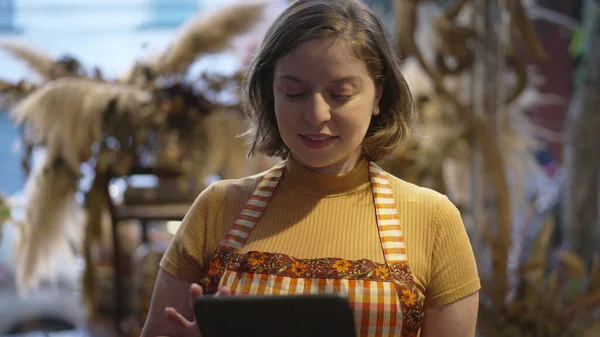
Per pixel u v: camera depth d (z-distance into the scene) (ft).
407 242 4.02
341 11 3.85
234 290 3.92
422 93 9.70
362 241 4.00
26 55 9.24
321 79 3.76
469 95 9.77
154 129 8.52
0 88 8.96
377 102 4.15
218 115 8.72
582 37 11.03
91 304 9.08
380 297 3.81
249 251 4.03
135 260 9.27
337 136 3.85
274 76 3.96
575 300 8.32
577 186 10.30
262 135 4.40
